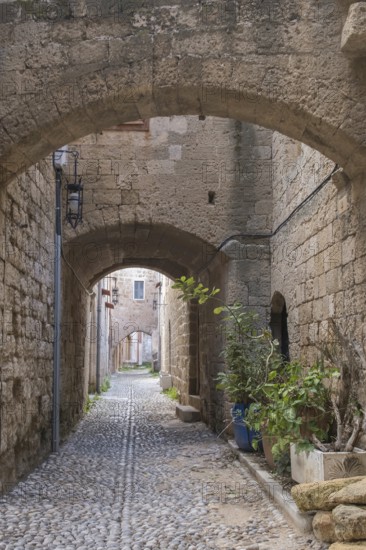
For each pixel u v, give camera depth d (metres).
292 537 4.91
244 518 5.57
